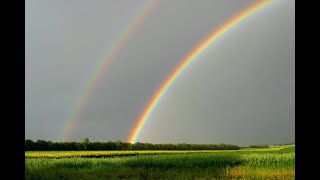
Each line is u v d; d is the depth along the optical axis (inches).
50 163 1131.9
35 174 799.7
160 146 4387.3
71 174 831.1
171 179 765.3
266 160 1097.4
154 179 763.4
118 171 908.6
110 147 3592.5
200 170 910.4
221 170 877.8
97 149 3486.7
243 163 1094.4
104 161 1224.2
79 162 1162.0
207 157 1246.3
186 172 856.3
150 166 1119.0
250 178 729.6
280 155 1149.7
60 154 2413.9
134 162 1165.7
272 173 775.1
